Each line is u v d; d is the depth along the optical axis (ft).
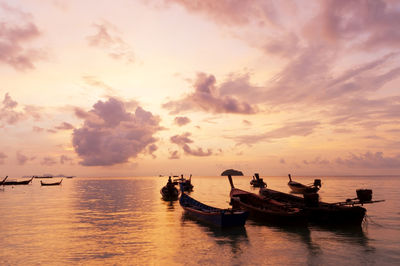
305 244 52.75
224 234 61.31
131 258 45.11
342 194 165.78
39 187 304.09
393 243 52.95
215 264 42.29
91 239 57.06
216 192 192.85
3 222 76.64
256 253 47.60
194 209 81.10
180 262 43.16
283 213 67.82
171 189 142.92
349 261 43.37
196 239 57.00
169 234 61.46
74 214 91.56
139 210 101.60
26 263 42.91
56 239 57.16
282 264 42.27
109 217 84.94
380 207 101.60
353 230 64.08
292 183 185.98
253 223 73.05
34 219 81.61
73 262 43.32
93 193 200.03
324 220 69.15
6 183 339.36
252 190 225.35
